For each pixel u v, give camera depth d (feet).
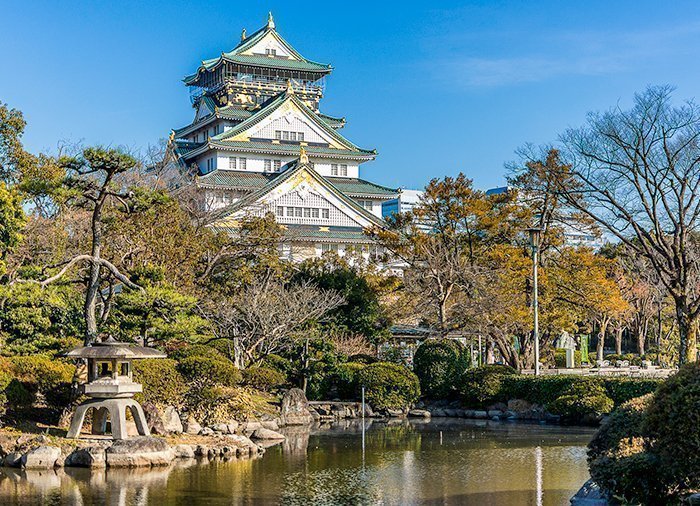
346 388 142.92
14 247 98.48
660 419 49.44
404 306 164.55
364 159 300.81
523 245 172.65
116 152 85.15
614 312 200.34
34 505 62.18
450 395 148.36
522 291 167.32
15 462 76.74
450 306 161.17
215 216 176.76
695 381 48.83
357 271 190.29
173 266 122.01
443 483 72.33
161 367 94.38
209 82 329.93
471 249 170.19
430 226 182.29
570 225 178.40
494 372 143.02
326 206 268.82
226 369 100.17
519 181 169.07
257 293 134.21
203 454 87.04
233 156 282.36
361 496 66.59
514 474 77.05
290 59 325.01
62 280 89.56
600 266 175.42
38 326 100.58
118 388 80.59
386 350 172.55
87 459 76.89
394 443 100.63
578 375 135.44
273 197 261.85
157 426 90.07
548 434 110.93
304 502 64.34
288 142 290.97
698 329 166.30
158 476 74.33
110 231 115.44
